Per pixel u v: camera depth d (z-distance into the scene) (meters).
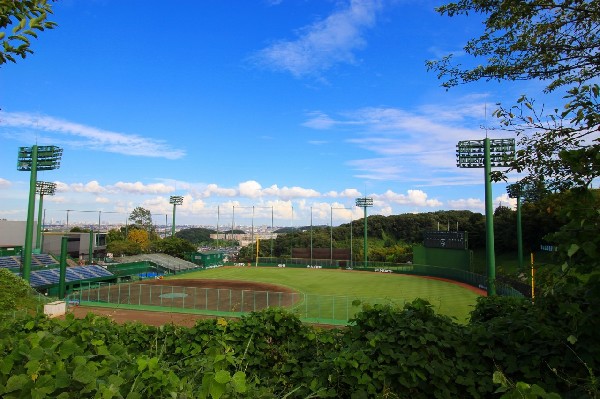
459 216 119.50
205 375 3.40
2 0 3.74
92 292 47.72
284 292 50.62
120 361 4.29
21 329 6.34
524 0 6.45
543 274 4.78
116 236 110.75
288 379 6.06
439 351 5.54
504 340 5.64
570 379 4.84
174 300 44.19
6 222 65.38
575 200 4.48
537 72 7.20
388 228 125.88
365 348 5.64
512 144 41.00
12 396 2.97
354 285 56.12
